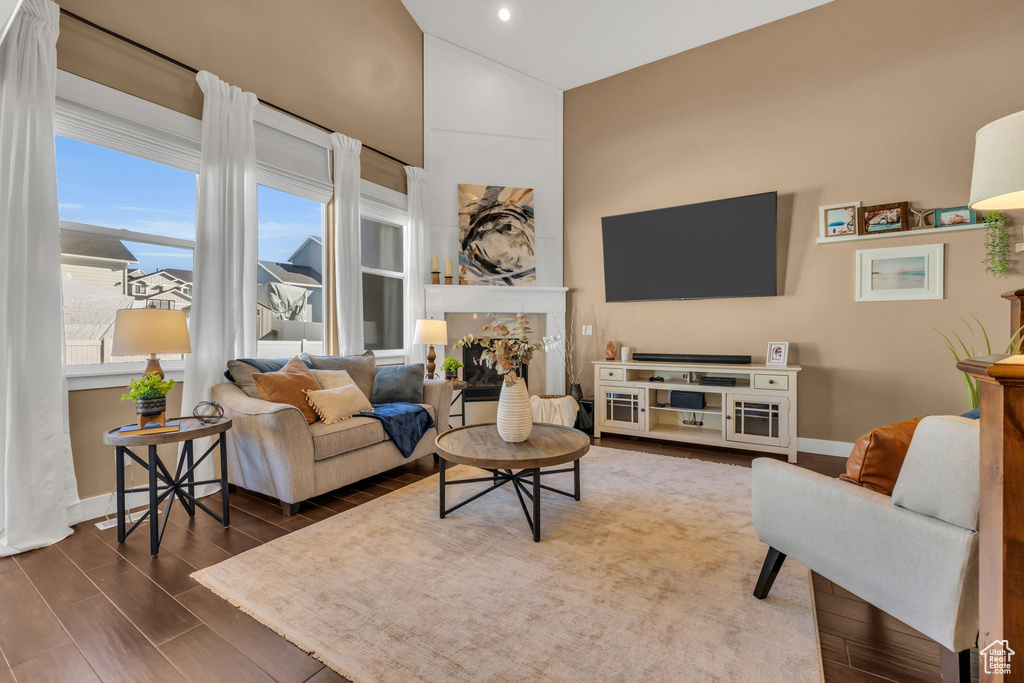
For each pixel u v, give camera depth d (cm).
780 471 160
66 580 186
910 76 357
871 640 149
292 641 148
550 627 154
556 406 445
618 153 494
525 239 509
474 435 270
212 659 140
